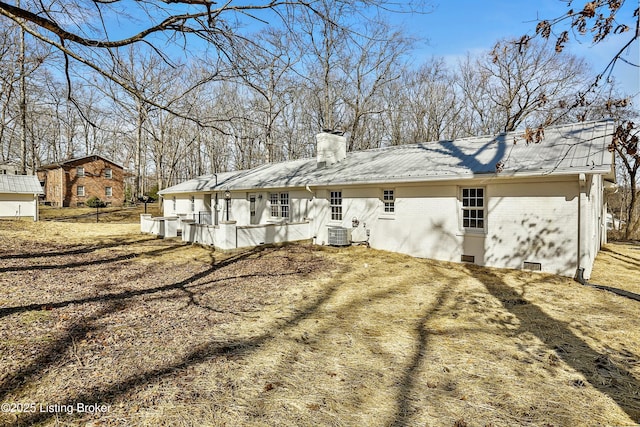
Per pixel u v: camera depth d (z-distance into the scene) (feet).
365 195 39.65
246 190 54.24
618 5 10.07
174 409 9.77
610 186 50.06
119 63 17.70
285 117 100.27
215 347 13.96
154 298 20.38
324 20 16.87
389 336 15.75
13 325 14.96
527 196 28.37
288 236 43.78
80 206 105.40
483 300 21.50
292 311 19.08
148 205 112.16
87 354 12.82
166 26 16.22
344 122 92.48
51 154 126.41
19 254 32.65
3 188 61.31
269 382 11.46
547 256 27.50
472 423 9.55
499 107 89.66
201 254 36.47
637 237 65.62
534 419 9.78
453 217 32.53
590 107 27.61
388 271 29.53
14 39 32.30
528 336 15.87
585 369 12.76
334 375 12.06
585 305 20.45
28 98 49.80
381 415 9.86
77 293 20.61
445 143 41.52
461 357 13.65
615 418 9.86
